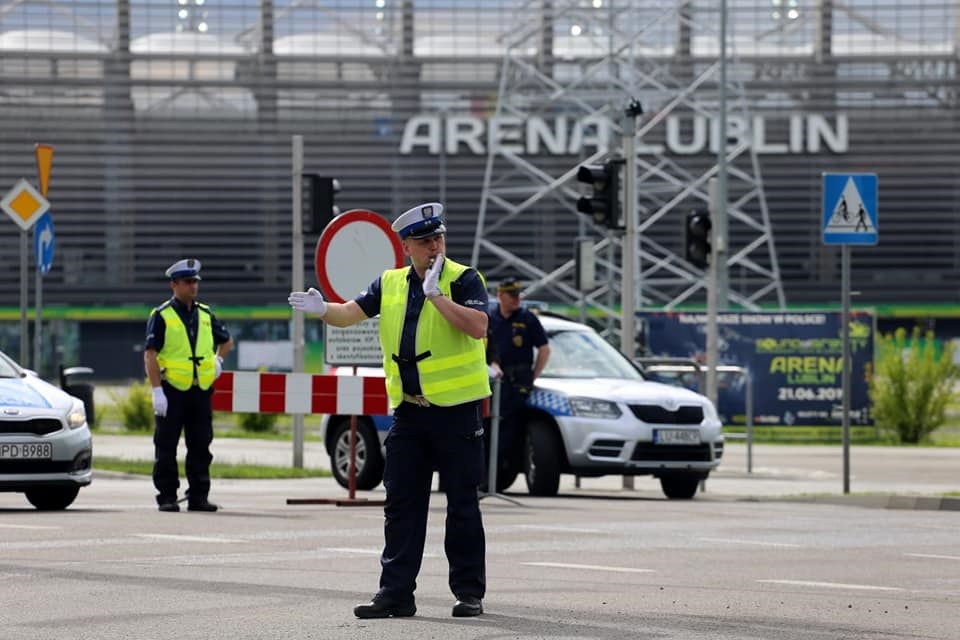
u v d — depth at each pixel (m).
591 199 72.81
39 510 53.69
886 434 121.12
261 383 58.47
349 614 29.59
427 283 29.70
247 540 42.47
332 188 72.12
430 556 39.72
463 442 30.06
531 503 58.97
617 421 63.41
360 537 43.53
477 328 29.84
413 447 30.12
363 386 57.97
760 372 117.25
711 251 80.75
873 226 65.56
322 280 57.25
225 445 102.56
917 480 80.69
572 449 63.41
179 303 53.88
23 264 76.81
